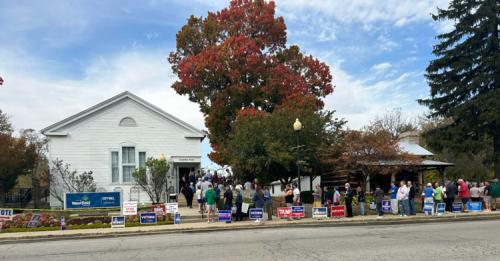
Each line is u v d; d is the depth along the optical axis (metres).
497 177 34.72
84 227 21.30
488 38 34.25
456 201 29.69
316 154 29.69
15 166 37.31
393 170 30.98
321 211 23.45
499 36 34.88
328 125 31.61
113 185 30.95
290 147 28.56
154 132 32.03
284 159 28.61
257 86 39.34
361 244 13.63
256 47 39.44
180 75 41.81
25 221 21.42
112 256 12.71
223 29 42.88
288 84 39.12
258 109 38.09
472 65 35.06
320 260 10.99
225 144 37.66
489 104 32.88
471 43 34.97
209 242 15.13
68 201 23.91
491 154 35.78
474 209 26.73
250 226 20.64
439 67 36.50
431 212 25.20
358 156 29.42
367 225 20.86
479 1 35.12
